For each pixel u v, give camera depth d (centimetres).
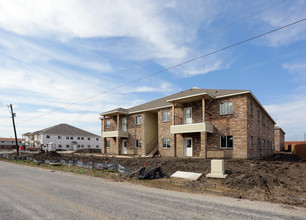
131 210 581
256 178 1024
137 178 1218
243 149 1922
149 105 3019
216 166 1166
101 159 2270
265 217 542
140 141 2925
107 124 3509
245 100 1959
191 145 2303
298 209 629
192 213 564
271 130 3494
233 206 645
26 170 1658
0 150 6550
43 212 559
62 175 1368
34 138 6425
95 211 569
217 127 2120
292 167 1538
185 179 1161
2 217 519
